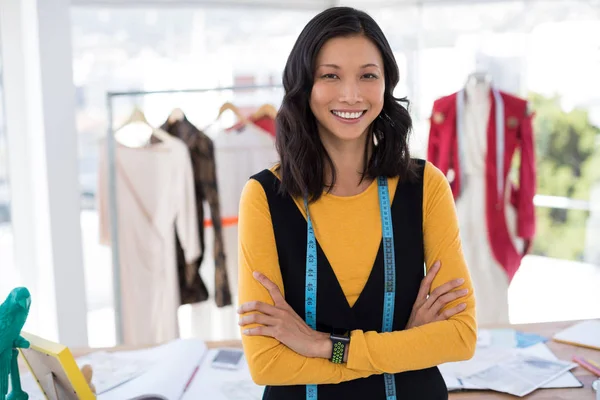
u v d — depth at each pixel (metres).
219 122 2.80
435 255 1.27
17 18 2.82
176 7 3.18
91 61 3.13
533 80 3.42
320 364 1.16
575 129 3.57
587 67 3.44
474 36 3.35
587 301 4.01
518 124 2.97
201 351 1.69
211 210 2.74
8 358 1.15
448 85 3.39
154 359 1.67
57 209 2.77
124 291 2.73
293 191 1.23
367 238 1.23
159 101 3.23
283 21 3.33
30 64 2.79
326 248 1.22
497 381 1.47
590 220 3.80
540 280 4.29
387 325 1.22
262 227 1.23
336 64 1.18
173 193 2.70
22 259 3.02
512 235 3.04
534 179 3.00
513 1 3.31
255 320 1.19
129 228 2.71
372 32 1.22
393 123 1.29
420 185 1.29
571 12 3.35
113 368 1.60
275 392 1.21
